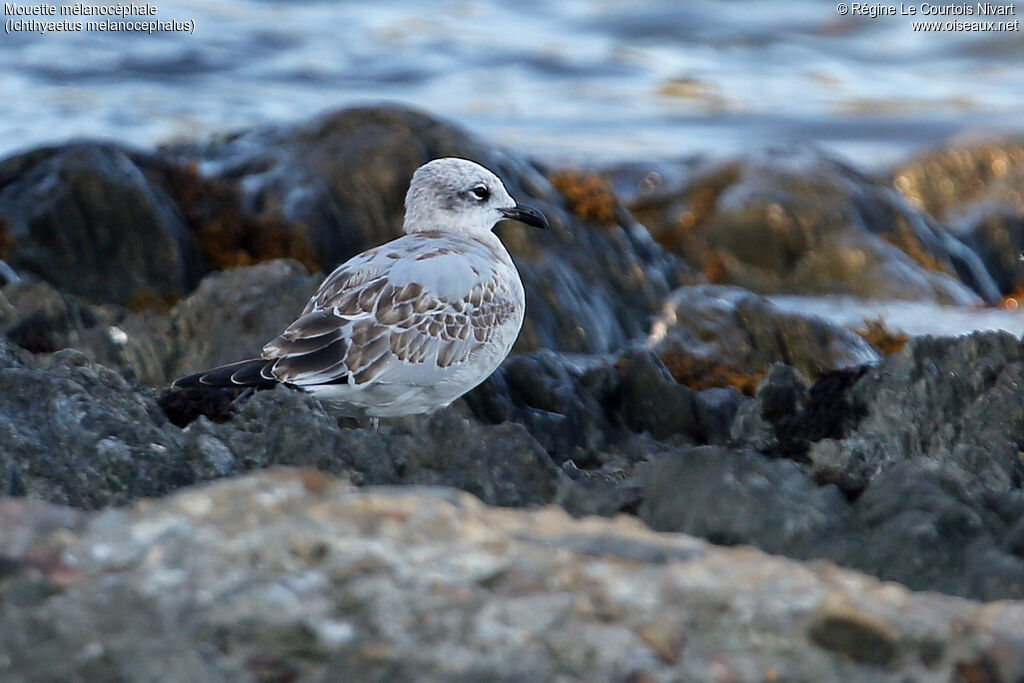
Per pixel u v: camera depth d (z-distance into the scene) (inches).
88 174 738.8
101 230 738.2
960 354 486.9
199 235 772.6
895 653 253.8
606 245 811.4
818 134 1386.6
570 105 1440.7
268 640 249.9
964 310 903.1
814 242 941.8
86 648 248.7
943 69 1667.1
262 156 824.9
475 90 1481.3
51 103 1284.4
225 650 248.4
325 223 790.5
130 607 256.7
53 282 720.3
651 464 369.4
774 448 489.7
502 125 1343.5
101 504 368.2
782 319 677.3
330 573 267.1
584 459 528.7
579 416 542.6
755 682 246.7
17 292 557.3
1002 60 1705.2
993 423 461.7
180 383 426.9
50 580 263.3
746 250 944.9
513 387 545.6
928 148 1179.9
